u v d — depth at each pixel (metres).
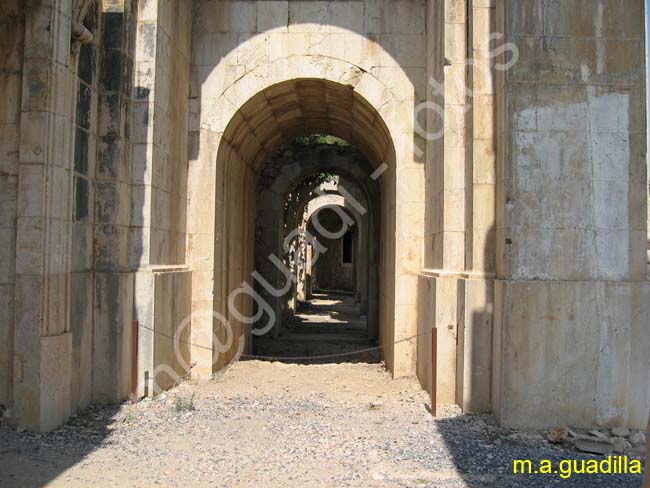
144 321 7.41
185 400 7.51
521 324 6.46
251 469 5.27
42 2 6.02
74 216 6.65
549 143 6.60
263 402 7.72
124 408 6.96
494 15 7.15
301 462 5.47
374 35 9.21
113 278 7.07
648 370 6.41
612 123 6.61
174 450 5.75
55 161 6.05
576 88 6.63
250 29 9.23
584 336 6.44
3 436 5.75
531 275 6.53
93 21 7.02
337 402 7.79
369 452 5.77
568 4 6.68
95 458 5.44
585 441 6.03
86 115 6.89
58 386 6.12
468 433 6.38
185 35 8.96
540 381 6.44
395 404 7.65
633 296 6.45
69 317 6.38
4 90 6.08
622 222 6.55
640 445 6.07
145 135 7.57
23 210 5.93
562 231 6.55
